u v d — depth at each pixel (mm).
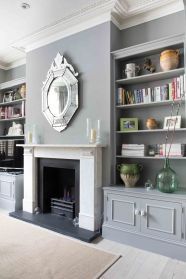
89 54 3016
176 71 2439
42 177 3400
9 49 4008
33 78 3691
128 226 2473
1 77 4602
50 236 2648
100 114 2889
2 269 1971
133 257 2189
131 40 2973
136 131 2686
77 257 2178
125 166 2650
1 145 4105
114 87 2844
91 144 2703
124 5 2736
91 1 2725
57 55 3316
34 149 3443
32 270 1955
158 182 2410
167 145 2535
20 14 2986
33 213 3350
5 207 3777
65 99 3209
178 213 2172
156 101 2580
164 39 2479
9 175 3729
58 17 3055
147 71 2828
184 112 2572
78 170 2959
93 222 2686
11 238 2596
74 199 3221
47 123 3463
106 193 2635
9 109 4281
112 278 1853
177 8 2641
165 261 2121
